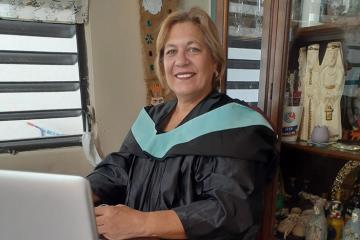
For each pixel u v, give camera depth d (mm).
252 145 847
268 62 1067
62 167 1598
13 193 421
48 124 1614
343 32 1005
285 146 1081
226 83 1207
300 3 1023
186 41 984
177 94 1048
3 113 1514
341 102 1021
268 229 1068
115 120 1665
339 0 995
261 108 1104
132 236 728
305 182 1142
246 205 773
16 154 1506
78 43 1571
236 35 1202
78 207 425
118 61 1617
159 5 1659
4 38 1446
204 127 920
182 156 901
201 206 778
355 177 1032
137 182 1003
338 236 1014
